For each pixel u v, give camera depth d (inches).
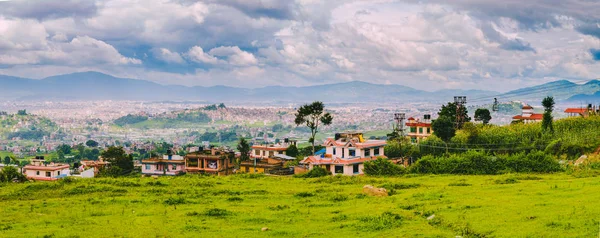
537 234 838.5
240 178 2004.2
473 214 1037.2
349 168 2842.0
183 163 3836.1
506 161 2148.1
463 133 3432.6
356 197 1403.8
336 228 1015.0
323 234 971.3
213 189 1612.9
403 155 3459.6
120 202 1380.4
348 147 2970.0
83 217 1179.3
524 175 1875.0
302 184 1795.0
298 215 1159.6
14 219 1160.8
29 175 3828.7
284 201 1382.9
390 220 1040.2
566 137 2883.9
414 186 1659.7
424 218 1066.1
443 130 3385.8
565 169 2108.8
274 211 1216.2
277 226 1054.4
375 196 1412.4
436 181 1835.6
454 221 989.8
